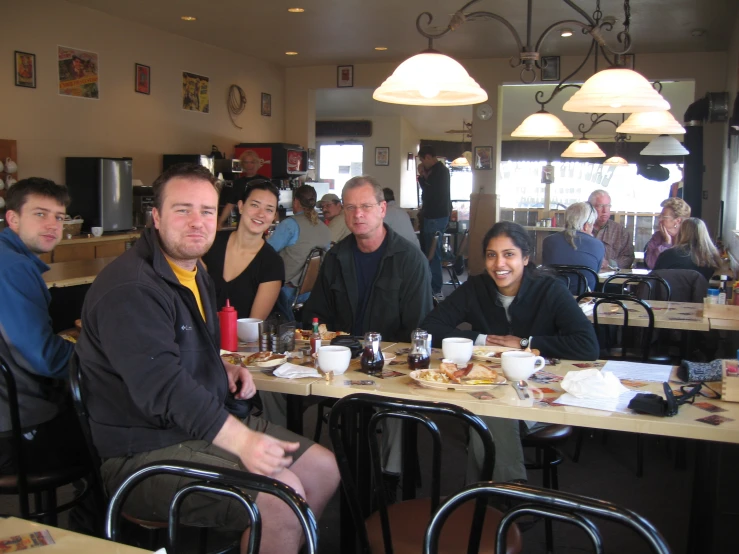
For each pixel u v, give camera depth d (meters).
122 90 7.68
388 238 3.21
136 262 1.97
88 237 6.57
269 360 2.50
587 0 6.74
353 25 7.93
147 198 7.45
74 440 2.36
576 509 1.18
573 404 2.09
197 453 1.94
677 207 6.05
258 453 1.79
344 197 3.14
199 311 2.09
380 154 15.49
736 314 3.85
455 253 12.77
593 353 2.72
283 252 5.45
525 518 2.72
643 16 7.31
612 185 14.95
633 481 3.45
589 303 4.29
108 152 7.54
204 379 2.09
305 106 10.79
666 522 2.99
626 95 3.16
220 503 1.87
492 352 2.70
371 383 2.31
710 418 1.98
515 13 7.30
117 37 7.58
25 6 6.50
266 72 10.35
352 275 3.23
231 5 7.07
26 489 2.19
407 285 3.19
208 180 2.08
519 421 2.65
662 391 2.24
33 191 2.87
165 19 7.69
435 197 9.12
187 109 8.73
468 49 9.25
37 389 2.31
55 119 6.87
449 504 1.28
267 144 9.45
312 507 2.12
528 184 15.39
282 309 3.54
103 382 1.95
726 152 8.13
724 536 2.15
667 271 4.77
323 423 4.21
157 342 1.88
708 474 2.22
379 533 1.94
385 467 2.86
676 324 3.70
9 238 2.53
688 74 9.22
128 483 1.40
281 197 9.32
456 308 3.07
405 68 2.92
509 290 2.98
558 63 9.60
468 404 2.10
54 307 4.11
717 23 7.57
